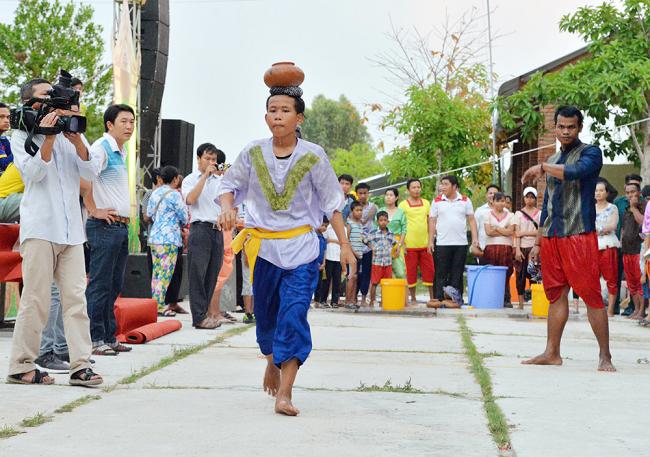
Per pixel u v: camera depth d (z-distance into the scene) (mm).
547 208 7332
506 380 6387
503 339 9328
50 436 4414
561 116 7281
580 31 19016
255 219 5281
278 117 5207
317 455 4109
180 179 11656
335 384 6152
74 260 5922
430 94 23547
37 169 5648
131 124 7207
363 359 7504
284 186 5227
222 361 7227
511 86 21641
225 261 10969
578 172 7082
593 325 7098
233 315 11680
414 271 14320
